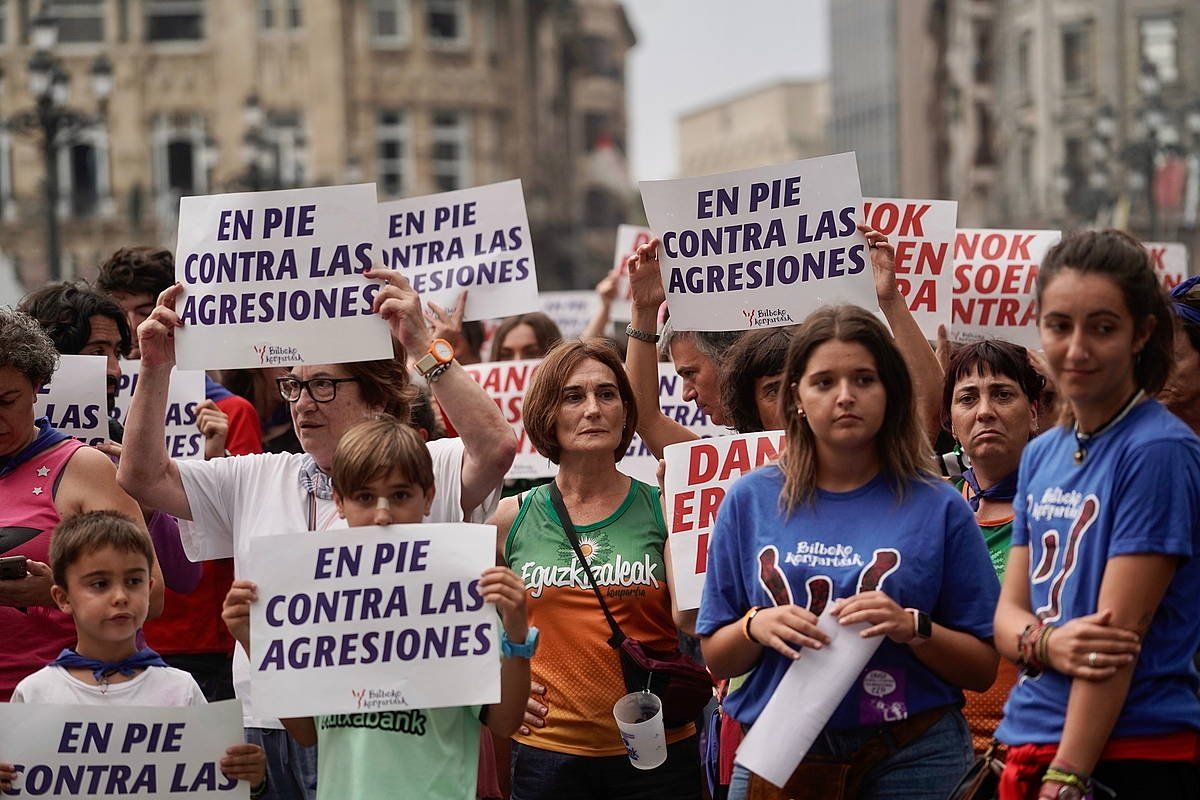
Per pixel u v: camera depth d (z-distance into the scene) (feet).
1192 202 119.75
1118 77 171.22
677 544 19.40
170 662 22.54
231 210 20.13
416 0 167.53
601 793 19.65
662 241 21.86
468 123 171.12
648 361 22.59
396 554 17.47
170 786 18.01
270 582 17.54
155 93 158.92
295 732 18.26
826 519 16.62
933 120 234.17
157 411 19.56
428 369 18.98
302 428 19.76
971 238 27.73
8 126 69.97
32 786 17.80
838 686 15.92
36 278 149.18
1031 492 15.69
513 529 20.27
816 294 21.45
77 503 19.81
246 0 160.45
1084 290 14.78
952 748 16.43
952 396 20.38
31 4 153.48
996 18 199.41
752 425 20.85
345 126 163.32
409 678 17.26
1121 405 15.10
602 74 317.01
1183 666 14.88
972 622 16.39
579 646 19.58
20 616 19.54
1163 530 14.60
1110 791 14.65
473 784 17.47
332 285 19.92
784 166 21.53
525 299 26.84
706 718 22.43
